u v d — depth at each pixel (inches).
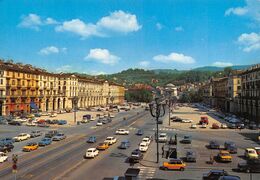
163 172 1616.6
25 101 4852.4
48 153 2055.9
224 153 1927.9
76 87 6683.1
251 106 4537.4
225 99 6491.1
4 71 4284.0
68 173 1553.9
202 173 1605.6
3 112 4306.1
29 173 1537.9
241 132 3353.8
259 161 1692.9
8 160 1833.2
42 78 5423.2
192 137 2940.5
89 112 5920.3
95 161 1843.0
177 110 6988.2
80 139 2691.9
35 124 3683.6
